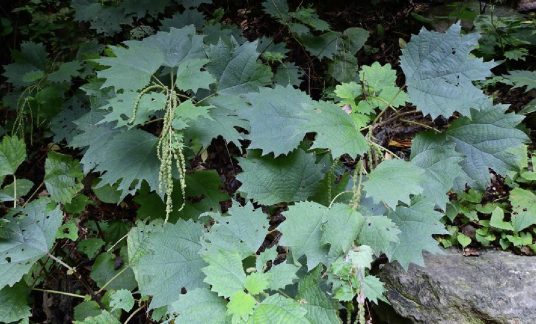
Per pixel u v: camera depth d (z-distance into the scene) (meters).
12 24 1.78
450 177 0.71
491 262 0.89
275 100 0.77
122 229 1.11
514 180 1.01
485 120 0.74
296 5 1.71
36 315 1.04
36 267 0.98
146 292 0.68
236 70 0.86
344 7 1.71
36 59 1.39
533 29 1.39
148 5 1.39
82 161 0.89
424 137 0.76
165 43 0.87
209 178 0.91
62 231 0.87
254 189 0.75
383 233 0.60
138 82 0.74
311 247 0.61
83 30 1.63
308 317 0.58
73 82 1.37
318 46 1.42
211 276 0.56
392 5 1.68
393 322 0.92
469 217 0.97
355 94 0.78
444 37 0.70
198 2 1.42
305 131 0.61
